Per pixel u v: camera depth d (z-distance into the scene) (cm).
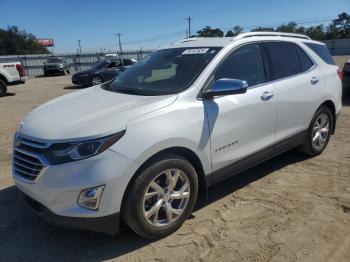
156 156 321
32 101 1346
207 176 367
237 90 344
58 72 3447
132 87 399
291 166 506
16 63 1591
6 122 905
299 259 306
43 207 310
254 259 308
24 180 314
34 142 310
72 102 378
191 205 355
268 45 446
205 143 353
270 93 421
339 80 546
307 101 479
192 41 454
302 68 487
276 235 340
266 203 402
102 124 303
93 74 1894
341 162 515
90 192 290
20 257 325
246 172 490
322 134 537
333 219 365
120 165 294
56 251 332
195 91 355
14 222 382
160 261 311
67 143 293
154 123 316
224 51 393
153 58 450
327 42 6688
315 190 430
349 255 309
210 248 325
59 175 290
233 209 392
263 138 423
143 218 318
